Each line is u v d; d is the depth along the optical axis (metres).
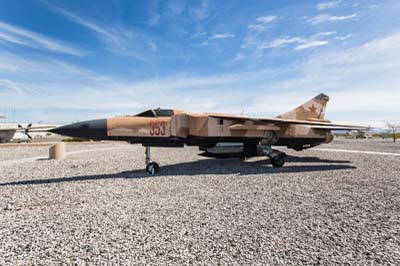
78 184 6.29
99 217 3.71
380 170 8.38
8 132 31.16
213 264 2.38
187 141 9.41
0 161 11.70
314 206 4.27
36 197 4.96
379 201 4.58
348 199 4.71
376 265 2.38
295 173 7.91
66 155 14.77
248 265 2.37
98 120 7.76
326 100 14.34
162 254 2.57
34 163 10.87
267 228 3.28
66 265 2.36
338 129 11.88
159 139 8.55
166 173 8.09
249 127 9.84
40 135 50.81
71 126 7.43
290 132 10.99
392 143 26.28
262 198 4.81
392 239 2.96
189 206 4.27
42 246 2.75
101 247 2.72
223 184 6.20
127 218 3.66
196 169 8.98
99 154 15.45
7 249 2.68
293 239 2.95
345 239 2.95
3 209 4.15
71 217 3.72
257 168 9.19
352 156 13.31
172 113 9.12
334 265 2.38
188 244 2.80
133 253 2.59
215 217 3.71
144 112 8.84
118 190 5.57
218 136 9.49
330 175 7.48
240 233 3.12
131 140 8.13
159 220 3.58
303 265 2.37
